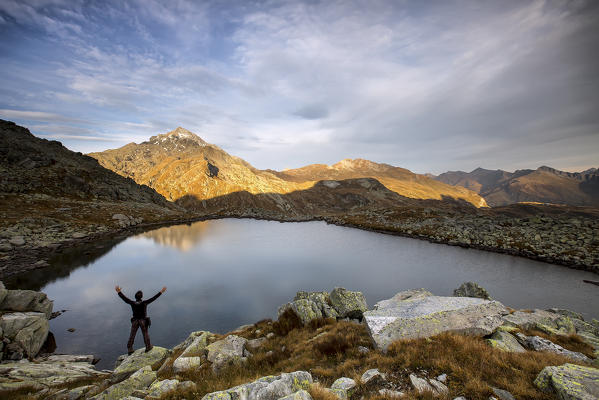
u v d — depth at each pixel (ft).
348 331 47.78
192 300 149.79
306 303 68.49
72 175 465.47
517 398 23.03
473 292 91.45
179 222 479.41
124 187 550.77
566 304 146.51
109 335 104.78
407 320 40.16
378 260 246.06
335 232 425.69
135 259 233.96
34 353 78.74
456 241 301.43
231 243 333.21
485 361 29.22
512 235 291.38
